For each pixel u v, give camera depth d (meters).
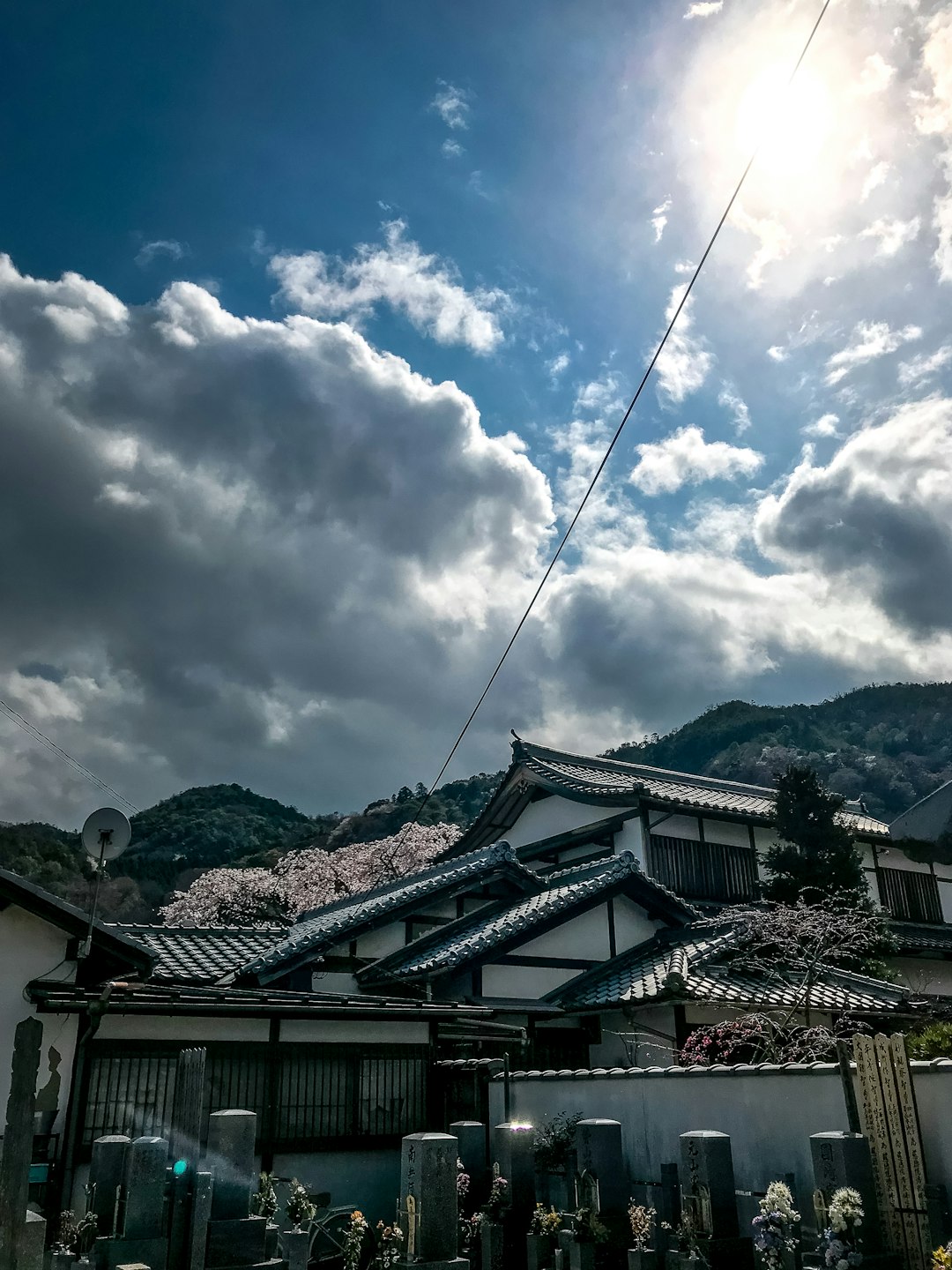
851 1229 7.05
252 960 15.91
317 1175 11.79
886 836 24.48
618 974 16.52
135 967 11.30
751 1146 8.88
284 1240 8.73
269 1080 11.91
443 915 18.27
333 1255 10.55
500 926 16.11
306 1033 12.34
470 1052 14.43
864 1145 7.54
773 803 23.66
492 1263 9.34
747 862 23.56
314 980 16.33
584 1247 8.59
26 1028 7.66
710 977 15.07
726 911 18.89
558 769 24.91
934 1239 6.89
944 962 23.75
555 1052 15.55
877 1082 7.71
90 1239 8.25
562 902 16.50
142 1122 10.96
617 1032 15.60
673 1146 9.65
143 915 46.44
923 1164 7.19
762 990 14.93
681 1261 8.00
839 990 15.56
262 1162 11.49
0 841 47.06
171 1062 11.38
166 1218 8.24
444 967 14.97
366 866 35.69
